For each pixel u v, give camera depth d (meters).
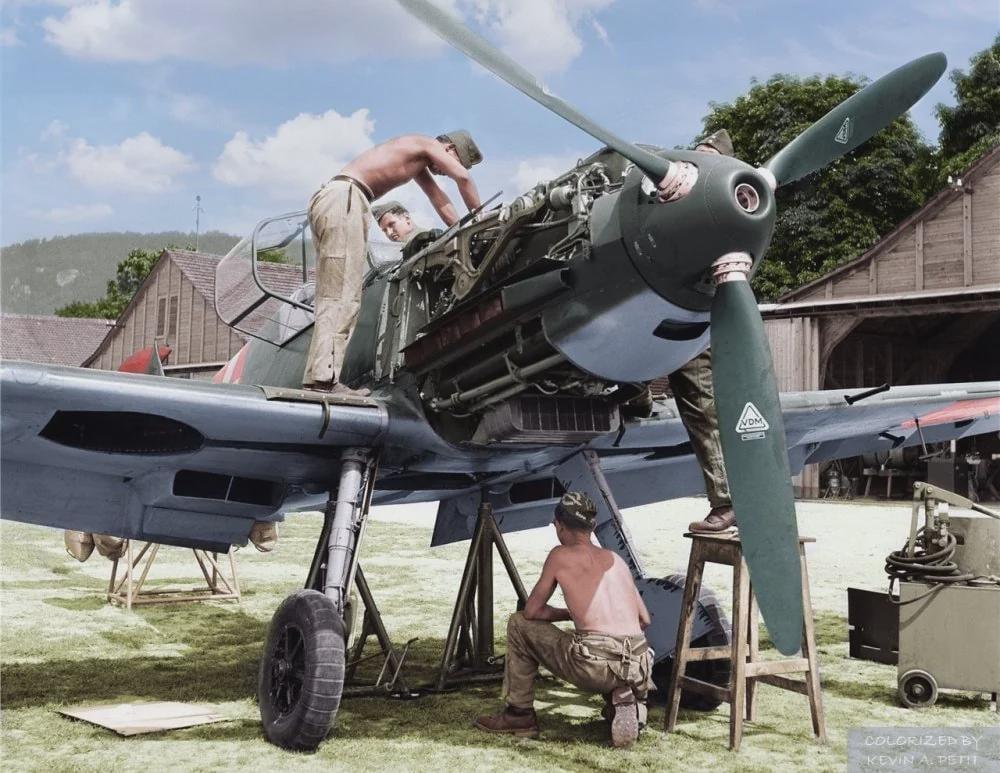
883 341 23.28
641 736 3.88
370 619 4.54
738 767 3.45
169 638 5.85
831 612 6.66
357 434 4.12
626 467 5.72
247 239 5.20
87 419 4.06
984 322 22.98
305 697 3.56
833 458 6.54
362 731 3.91
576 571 3.76
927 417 5.85
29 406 3.59
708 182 3.26
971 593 4.24
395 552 10.21
